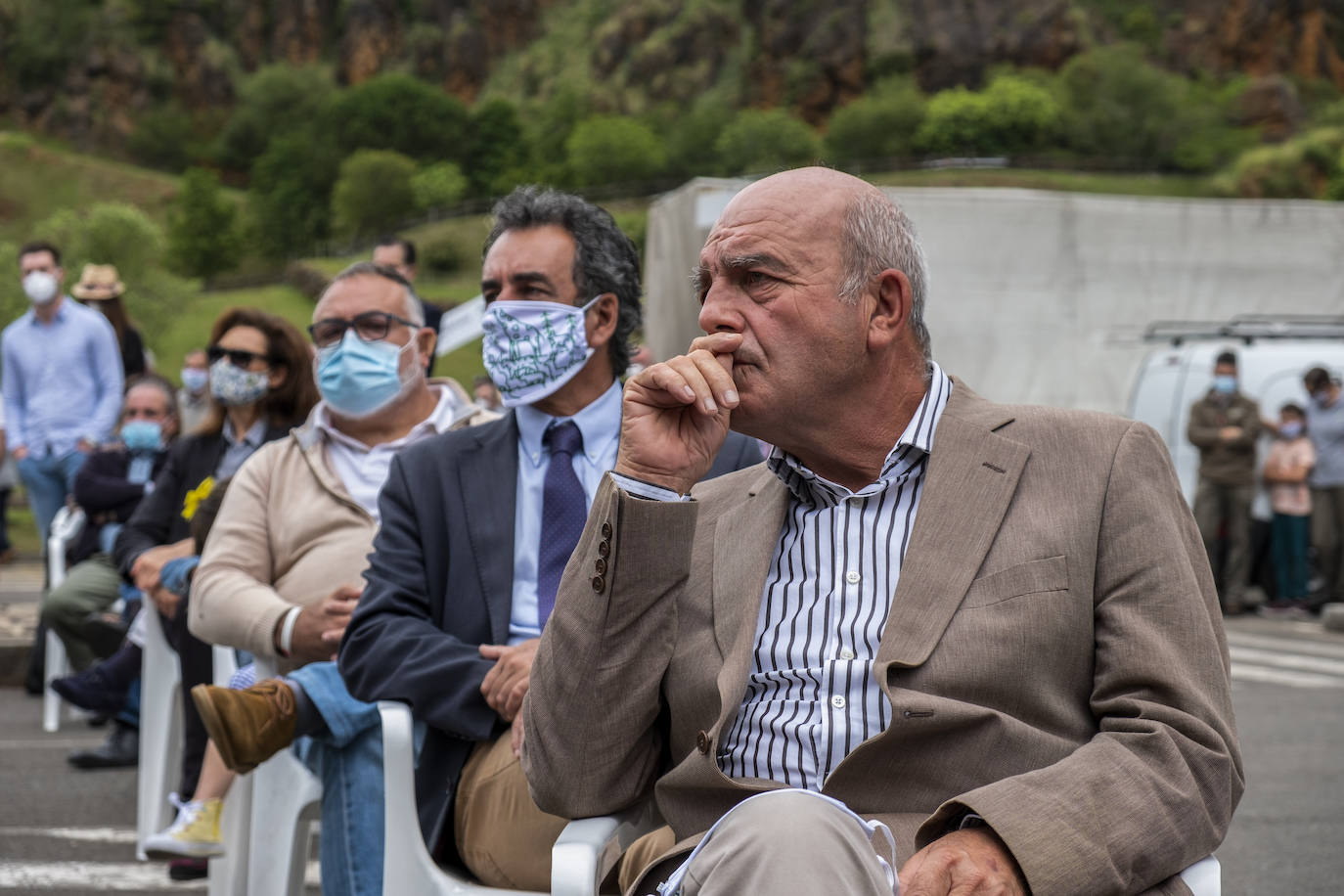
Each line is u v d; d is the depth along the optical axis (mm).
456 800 2605
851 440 2029
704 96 146750
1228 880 4121
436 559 2799
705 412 1929
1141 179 122125
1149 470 1933
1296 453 12156
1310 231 14727
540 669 2031
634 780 2068
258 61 158250
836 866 1560
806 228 1969
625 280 3043
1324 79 140250
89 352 9555
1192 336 13664
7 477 15641
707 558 2137
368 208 131125
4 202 134000
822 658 1982
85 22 150625
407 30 157125
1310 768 5844
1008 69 136625
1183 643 1821
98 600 6309
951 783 1863
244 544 3500
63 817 5035
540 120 147375
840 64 142875
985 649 1867
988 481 1962
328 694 2893
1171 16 144125
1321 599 12133
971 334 14094
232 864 3510
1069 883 1649
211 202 131000
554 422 2955
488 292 3049
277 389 4684
